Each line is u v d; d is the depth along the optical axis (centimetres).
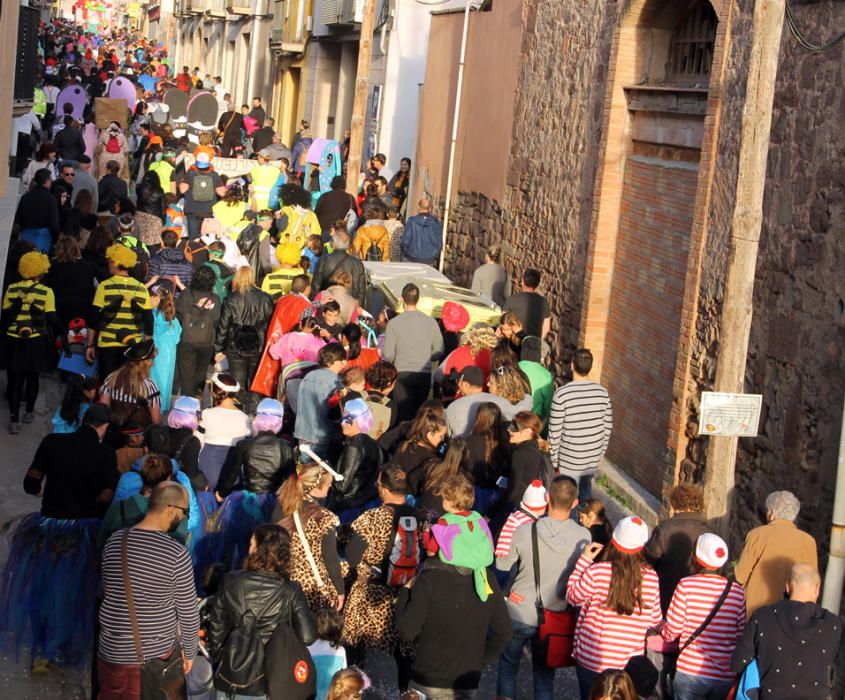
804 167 872
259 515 791
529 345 1022
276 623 602
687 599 640
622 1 1226
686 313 1047
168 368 1177
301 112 3297
